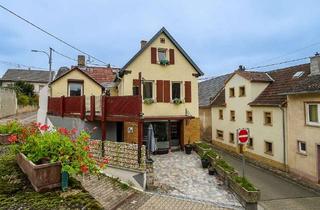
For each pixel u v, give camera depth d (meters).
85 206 5.78
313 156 18.36
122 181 12.58
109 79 29.66
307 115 19.03
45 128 8.75
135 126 19.80
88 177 11.76
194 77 22.09
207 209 11.07
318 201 14.92
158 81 21.02
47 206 5.62
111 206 10.02
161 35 21.38
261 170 21.67
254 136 25.12
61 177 6.71
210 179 14.78
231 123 28.86
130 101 13.95
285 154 21.20
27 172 7.18
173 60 21.56
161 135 21.28
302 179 19.11
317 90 17.09
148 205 10.77
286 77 24.80
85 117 16.89
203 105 34.62
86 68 30.42
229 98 29.16
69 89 24.48
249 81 25.59
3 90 31.81
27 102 40.94
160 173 15.50
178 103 21.34
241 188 12.09
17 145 8.37
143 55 20.78
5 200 5.78
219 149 30.11
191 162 17.98
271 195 15.83
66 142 7.13
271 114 22.81
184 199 11.80
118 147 13.27
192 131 21.83
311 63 20.83
